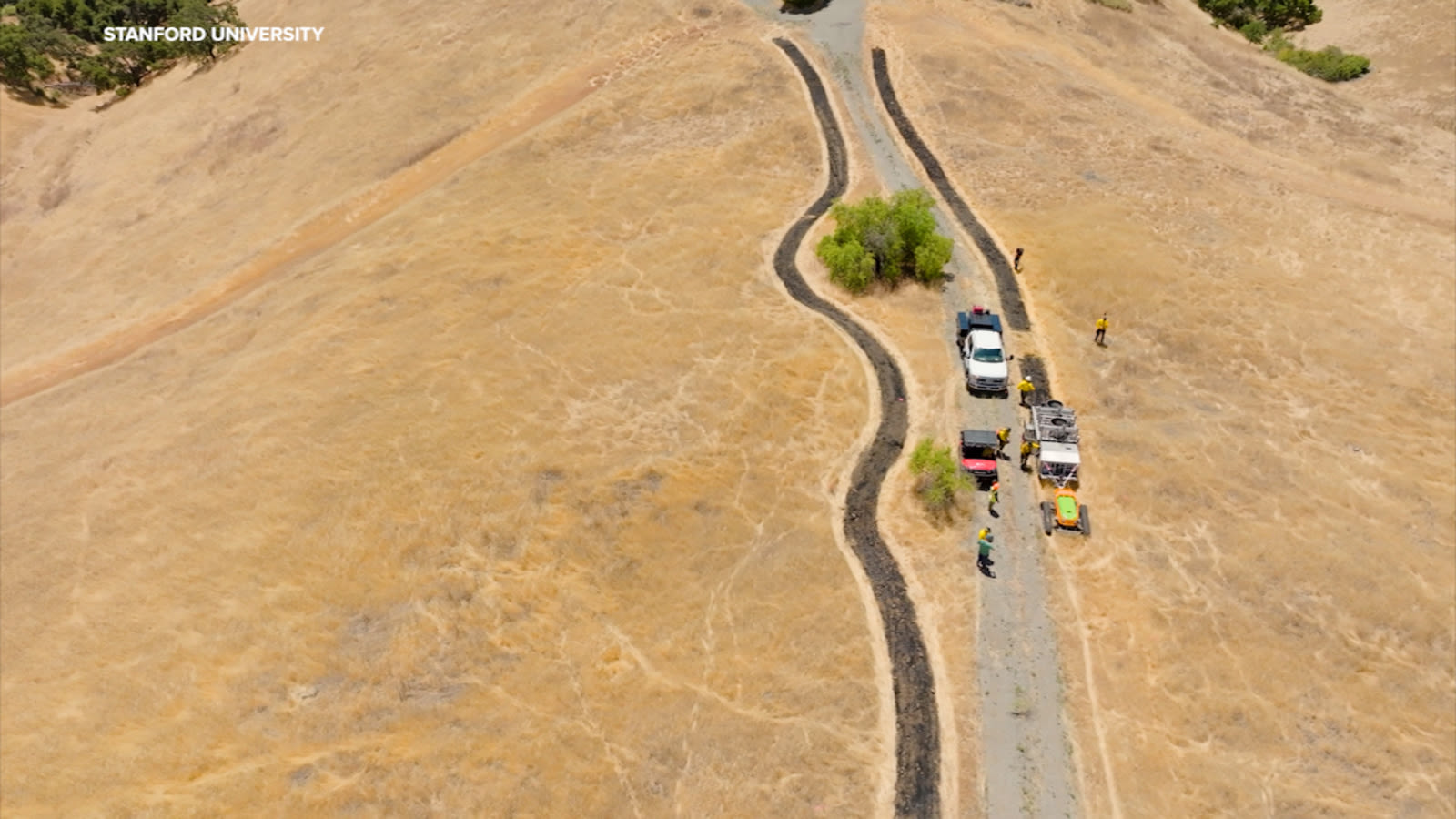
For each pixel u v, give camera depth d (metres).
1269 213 39.59
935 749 20.61
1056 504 25.73
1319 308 33.66
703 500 27.23
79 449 33.81
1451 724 20.70
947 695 21.72
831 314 34.91
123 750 21.69
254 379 34.78
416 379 33.34
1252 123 48.91
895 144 45.28
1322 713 20.91
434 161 50.53
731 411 30.45
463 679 22.73
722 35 56.03
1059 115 46.81
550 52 57.28
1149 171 42.50
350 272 40.41
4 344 44.75
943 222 39.53
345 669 23.17
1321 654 22.12
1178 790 19.56
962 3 57.50
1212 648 22.36
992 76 49.72
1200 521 25.61
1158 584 23.98
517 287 37.84
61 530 29.41
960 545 25.44
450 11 63.34
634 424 30.33
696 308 35.59
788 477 27.97
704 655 22.89
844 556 25.27
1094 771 20.08
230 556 26.92
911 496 27.06
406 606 24.73
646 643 23.33
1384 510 25.88
